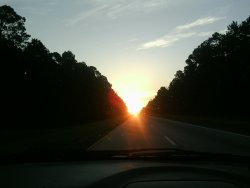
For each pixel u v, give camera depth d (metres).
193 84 117.62
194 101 123.56
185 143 24.62
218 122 58.91
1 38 62.19
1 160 5.13
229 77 98.50
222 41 103.19
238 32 94.50
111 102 137.75
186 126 49.34
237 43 94.31
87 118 93.06
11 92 63.50
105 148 21.47
